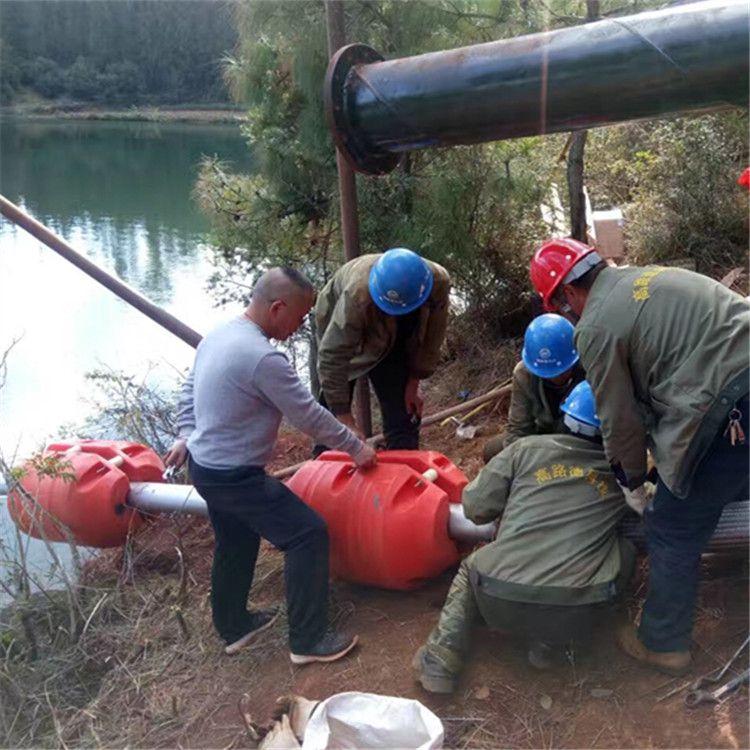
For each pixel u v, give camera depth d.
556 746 2.79
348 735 2.74
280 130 6.57
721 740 2.67
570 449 3.05
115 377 7.24
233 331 3.23
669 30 2.68
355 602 3.69
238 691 3.32
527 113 3.00
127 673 3.56
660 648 2.95
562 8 5.77
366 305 3.82
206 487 3.25
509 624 2.95
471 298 6.96
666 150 7.65
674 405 2.62
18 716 3.46
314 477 3.64
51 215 13.34
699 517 2.79
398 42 6.06
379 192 6.41
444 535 3.50
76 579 4.20
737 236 7.24
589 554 2.88
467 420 5.71
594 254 2.89
